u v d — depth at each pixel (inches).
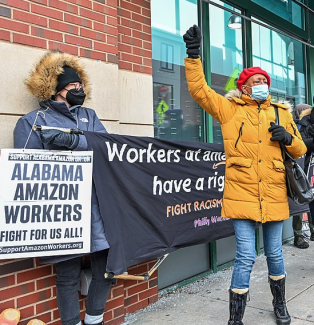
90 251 101.3
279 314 124.4
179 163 135.5
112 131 132.4
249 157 113.6
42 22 112.7
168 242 130.4
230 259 199.6
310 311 134.8
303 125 170.2
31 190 93.0
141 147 121.3
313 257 203.8
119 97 142.3
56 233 96.1
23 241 91.9
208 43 195.3
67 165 98.2
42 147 97.1
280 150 116.6
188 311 140.6
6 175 90.1
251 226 115.6
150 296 147.3
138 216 120.3
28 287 106.7
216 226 150.0
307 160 164.1
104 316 125.0
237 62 216.4
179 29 185.3
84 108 112.5
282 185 117.0
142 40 152.9
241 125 114.3
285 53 258.5
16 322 99.4
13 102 106.2
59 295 102.2
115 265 105.1
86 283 114.3
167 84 177.6
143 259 120.7
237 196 113.9
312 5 285.4
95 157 107.2
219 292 159.6
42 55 112.3
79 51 122.4
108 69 131.2
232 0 210.5
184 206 137.2
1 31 103.8
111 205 109.8
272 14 242.4
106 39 130.7
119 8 144.3
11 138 105.7
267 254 123.3
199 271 180.9
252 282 167.8
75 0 121.6
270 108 119.5
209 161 146.8
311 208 166.9
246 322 127.0
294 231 225.8
